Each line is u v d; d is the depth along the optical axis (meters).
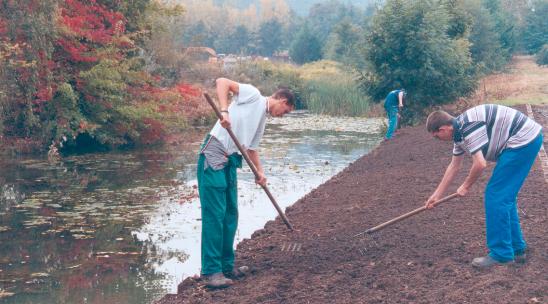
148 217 11.56
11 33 19.34
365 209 9.67
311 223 9.27
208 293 6.52
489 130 6.04
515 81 39.38
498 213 6.08
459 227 7.81
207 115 31.38
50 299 7.48
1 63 18.73
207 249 6.71
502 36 58.31
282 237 8.59
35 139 21.08
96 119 21.98
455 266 6.32
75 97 20.97
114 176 16.05
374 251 7.30
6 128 20.88
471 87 27.11
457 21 30.12
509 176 6.06
